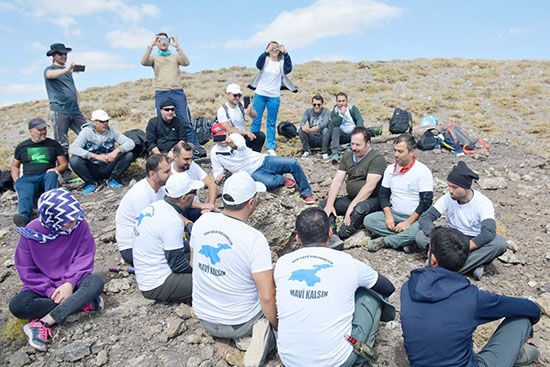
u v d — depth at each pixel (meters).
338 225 5.71
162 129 7.24
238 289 3.07
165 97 7.88
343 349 2.66
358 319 2.92
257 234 3.04
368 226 5.13
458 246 2.76
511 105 14.80
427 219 4.62
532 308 2.79
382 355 3.24
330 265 2.76
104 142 7.06
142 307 3.87
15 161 6.38
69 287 3.64
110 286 4.21
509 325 2.85
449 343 2.55
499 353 2.75
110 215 6.15
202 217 3.22
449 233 2.80
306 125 8.58
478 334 3.44
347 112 8.48
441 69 21.97
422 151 9.15
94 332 3.57
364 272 2.98
